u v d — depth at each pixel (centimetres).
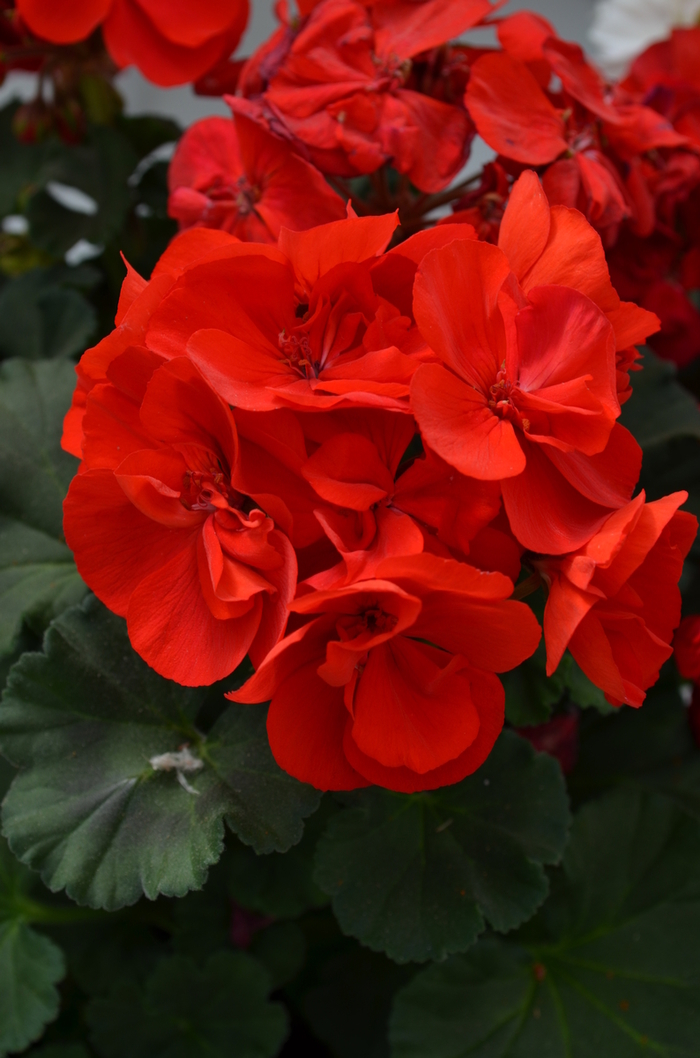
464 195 45
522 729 46
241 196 43
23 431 46
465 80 43
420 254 38
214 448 38
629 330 38
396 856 43
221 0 49
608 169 44
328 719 38
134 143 55
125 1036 47
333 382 37
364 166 42
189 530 38
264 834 40
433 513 37
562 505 38
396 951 42
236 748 41
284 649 36
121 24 49
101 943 49
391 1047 47
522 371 38
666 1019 45
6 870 48
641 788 47
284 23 46
